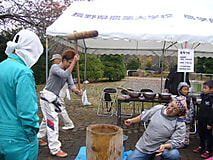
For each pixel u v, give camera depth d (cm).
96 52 796
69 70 287
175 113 228
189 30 383
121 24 414
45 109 306
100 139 150
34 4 878
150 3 488
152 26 397
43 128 344
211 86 317
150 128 244
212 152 341
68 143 371
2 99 146
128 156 248
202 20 434
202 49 753
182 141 226
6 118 145
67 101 804
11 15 822
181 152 346
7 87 145
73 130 445
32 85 151
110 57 1734
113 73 1719
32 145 157
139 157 240
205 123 325
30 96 146
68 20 449
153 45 739
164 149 222
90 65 1566
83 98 724
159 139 236
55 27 423
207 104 328
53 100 304
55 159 304
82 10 488
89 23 424
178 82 464
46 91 305
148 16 439
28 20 900
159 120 237
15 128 145
